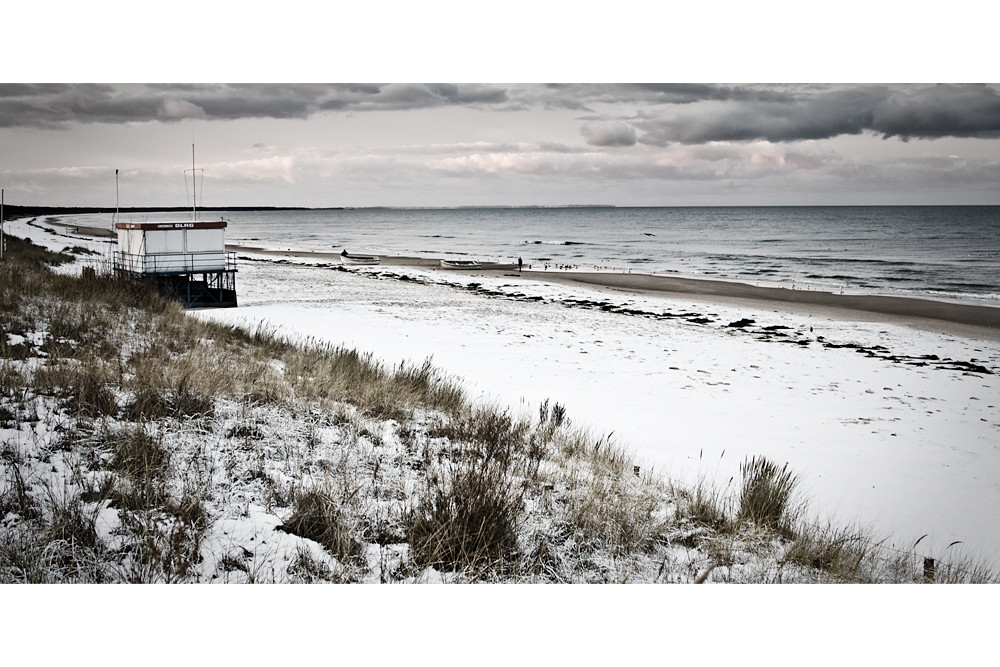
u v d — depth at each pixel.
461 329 18.50
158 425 6.42
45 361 8.01
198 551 4.58
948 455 9.44
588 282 35.72
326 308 21.81
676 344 17.86
